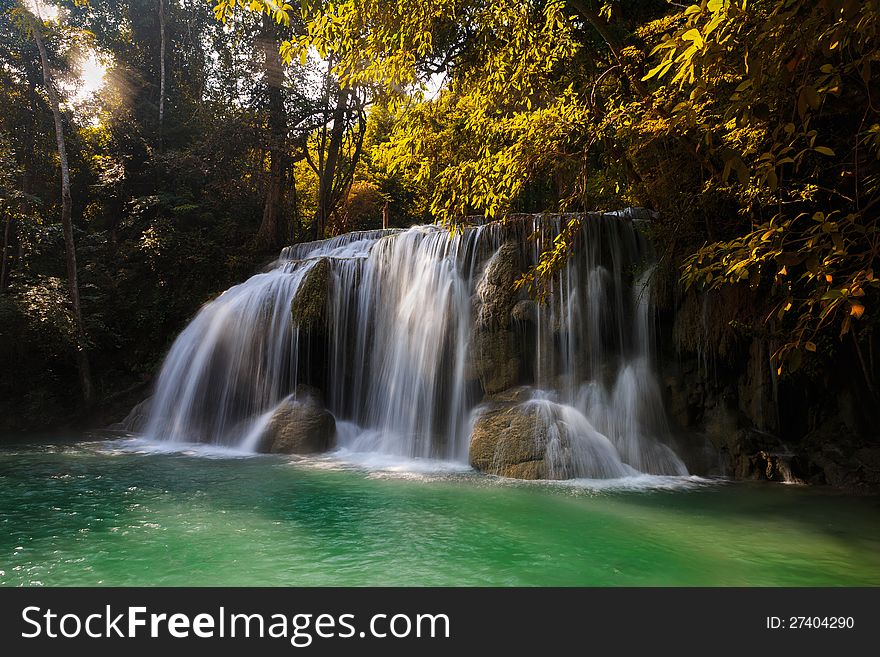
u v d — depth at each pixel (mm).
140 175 25109
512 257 11453
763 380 10062
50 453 11320
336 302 13344
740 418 10195
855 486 8445
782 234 3586
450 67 9336
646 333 11180
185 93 28531
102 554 5336
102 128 27016
